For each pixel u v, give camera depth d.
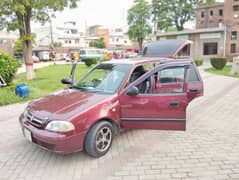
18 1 10.52
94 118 3.54
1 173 3.35
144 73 4.33
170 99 3.83
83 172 3.35
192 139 4.48
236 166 3.46
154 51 6.89
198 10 43.56
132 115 3.94
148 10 41.09
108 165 3.53
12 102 7.44
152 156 3.80
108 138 3.90
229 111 6.32
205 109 6.55
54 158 3.76
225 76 13.86
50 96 4.27
